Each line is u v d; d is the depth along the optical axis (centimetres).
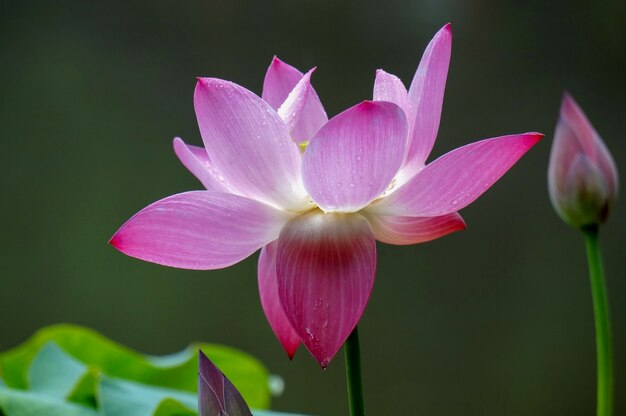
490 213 315
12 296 311
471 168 94
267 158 95
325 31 314
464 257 313
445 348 309
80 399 119
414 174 97
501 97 314
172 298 311
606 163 115
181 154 99
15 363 132
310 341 94
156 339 308
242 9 314
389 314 311
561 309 309
